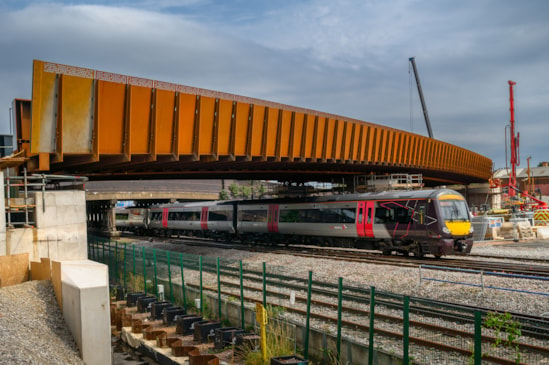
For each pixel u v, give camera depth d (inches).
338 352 409.4
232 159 1021.2
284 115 1134.4
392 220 1099.9
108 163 896.3
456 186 3476.9
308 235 1363.2
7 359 350.0
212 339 535.8
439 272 793.6
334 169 1587.1
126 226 2635.3
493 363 382.0
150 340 561.6
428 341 428.1
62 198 743.7
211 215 1808.6
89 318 452.4
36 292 538.3
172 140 914.1
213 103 971.9
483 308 555.5
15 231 702.5
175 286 716.7
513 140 3061.0
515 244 1481.3
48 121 754.8
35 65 730.8
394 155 1621.6
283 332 466.0
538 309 549.6
